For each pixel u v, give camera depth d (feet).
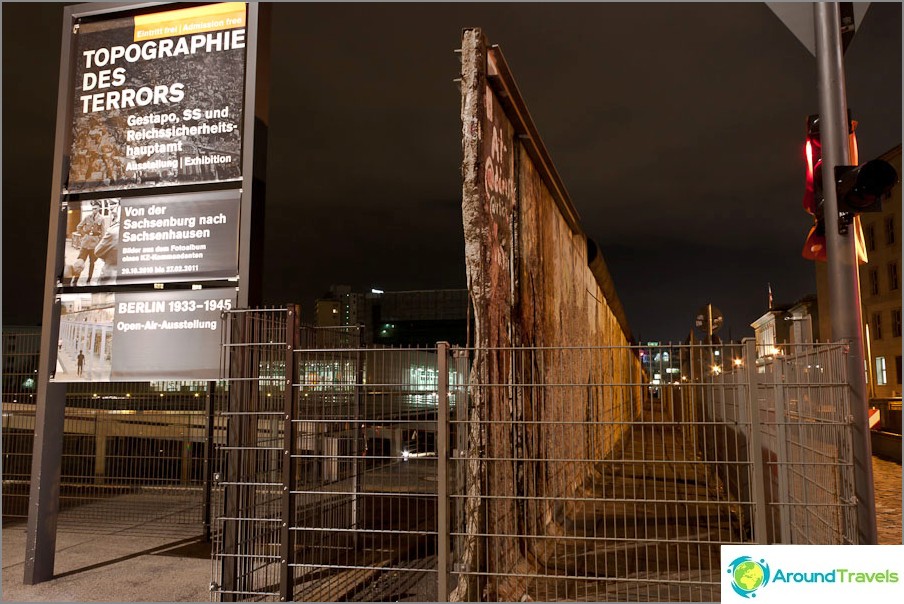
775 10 17.49
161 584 19.25
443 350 16.90
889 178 15.64
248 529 18.10
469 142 18.03
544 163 27.09
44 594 18.45
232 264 20.27
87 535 25.27
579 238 41.29
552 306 30.37
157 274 20.74
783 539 20.06
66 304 21.09
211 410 25.77
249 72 20.89
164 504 29.73
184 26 21.43
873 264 125.39
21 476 29.14
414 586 18.84
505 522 19.27
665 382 16.02
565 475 29.96
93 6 21.93
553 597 18.01
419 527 25.57
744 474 30.35
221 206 20.61
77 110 21.89
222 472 18.49
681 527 27.48
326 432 21.35
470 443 17.13
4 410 29.73
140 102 21.47
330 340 21.57
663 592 18.39
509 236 21.74
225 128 20.83
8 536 25.39
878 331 123.13
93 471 29.81
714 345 15.93
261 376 19.07
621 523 28.45
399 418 18.34
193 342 20.22
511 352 20.93
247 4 21.12
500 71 20.20
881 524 30.50
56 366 20.77
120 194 21.48
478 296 17.97
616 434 50.90
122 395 27.99
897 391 117.08
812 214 17.67
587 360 38.55
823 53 16.75
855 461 15.23
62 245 21.44
